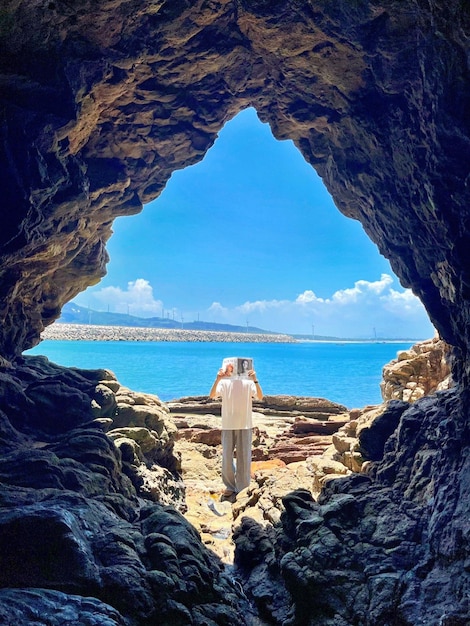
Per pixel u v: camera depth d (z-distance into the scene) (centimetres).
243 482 953
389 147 665
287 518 634
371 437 783
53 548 425
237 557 667
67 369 947
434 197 573
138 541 489
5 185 575
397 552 513
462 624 400
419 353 1271
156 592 425
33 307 932
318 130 783
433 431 651
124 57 614
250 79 732
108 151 769
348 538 550
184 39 627
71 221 779
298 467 951
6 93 559
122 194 842
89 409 812
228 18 620
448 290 640
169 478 859
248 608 540
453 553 466
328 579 500
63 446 655
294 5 567
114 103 699
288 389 3288
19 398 743
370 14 515
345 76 645
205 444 1282
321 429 1327
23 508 459
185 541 502
